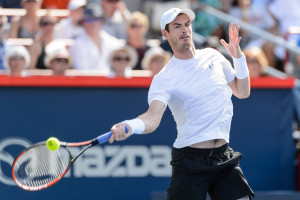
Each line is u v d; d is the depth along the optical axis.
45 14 26.06
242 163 23.05
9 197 22.16
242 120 23.05
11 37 26.09
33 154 18.86
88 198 22.41
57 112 22.33
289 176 23.23
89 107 22.44
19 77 22.09
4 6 28.33
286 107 23.14
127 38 27.23
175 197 15.79
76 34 26.42
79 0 27.06
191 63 15.36
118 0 28.23
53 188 22.31
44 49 25.31
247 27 27.44
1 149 22.12
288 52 27.78
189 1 29.78
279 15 31.11
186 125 15.47
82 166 22.41
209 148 15.51
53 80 22.25
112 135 14.57
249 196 15.99
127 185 22.56
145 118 14.92
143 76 23.70
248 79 15.99
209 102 15.27
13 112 22.16
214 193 16.05
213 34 29.48
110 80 22.47
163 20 15.35
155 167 22.67
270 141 23.12
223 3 30.84
